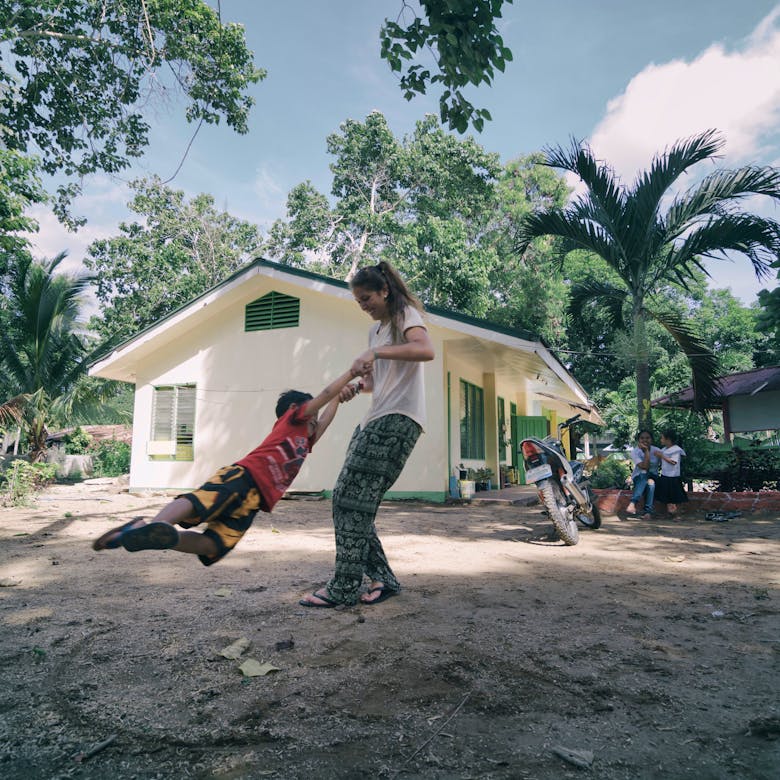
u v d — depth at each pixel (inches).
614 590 152.6
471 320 418.3
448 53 162.2
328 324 496.7
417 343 116.0
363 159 1116.5
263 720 77.5
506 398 693.3
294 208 1136.8
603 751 69.9
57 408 703.1
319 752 69.3
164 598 139.9
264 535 255.0
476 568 181.5
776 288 173.9
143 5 439.8
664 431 354.0
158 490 538.6
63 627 116.6
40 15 565.6
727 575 173.3
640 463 349.4
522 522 318.3
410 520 323.0
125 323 995.3
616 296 481.4
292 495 473.4
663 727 75.9
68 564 182.9
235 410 521.7
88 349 784.9
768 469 403.2
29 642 107.6
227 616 124.6
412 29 169.3
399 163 1082.7
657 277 426.3
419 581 160.4
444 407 446.9
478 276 943.7
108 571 172.1
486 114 171.5
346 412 473.4
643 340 420.5
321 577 164.6
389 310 123.6
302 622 120.2
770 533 272.1
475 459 558.6
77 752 69.2
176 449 538.3
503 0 158.7
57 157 640.4
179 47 555.2
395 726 75.9
